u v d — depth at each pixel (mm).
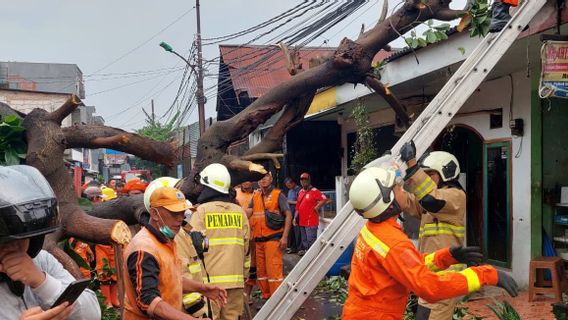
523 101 7422
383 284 3008
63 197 4047
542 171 7156
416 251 2916
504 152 7883
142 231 3102
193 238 4234
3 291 1785
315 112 11086
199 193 5250
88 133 4238
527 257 7348
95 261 6410
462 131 9336
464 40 6367
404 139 4441
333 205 12523
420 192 4039
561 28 5238
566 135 7262
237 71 16219
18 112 4535
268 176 6984
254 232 7078
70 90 26688
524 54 6371
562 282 6629
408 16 4766
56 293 1831
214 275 4762
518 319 4426
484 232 8336
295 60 5332
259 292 8227
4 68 26078
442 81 8148
